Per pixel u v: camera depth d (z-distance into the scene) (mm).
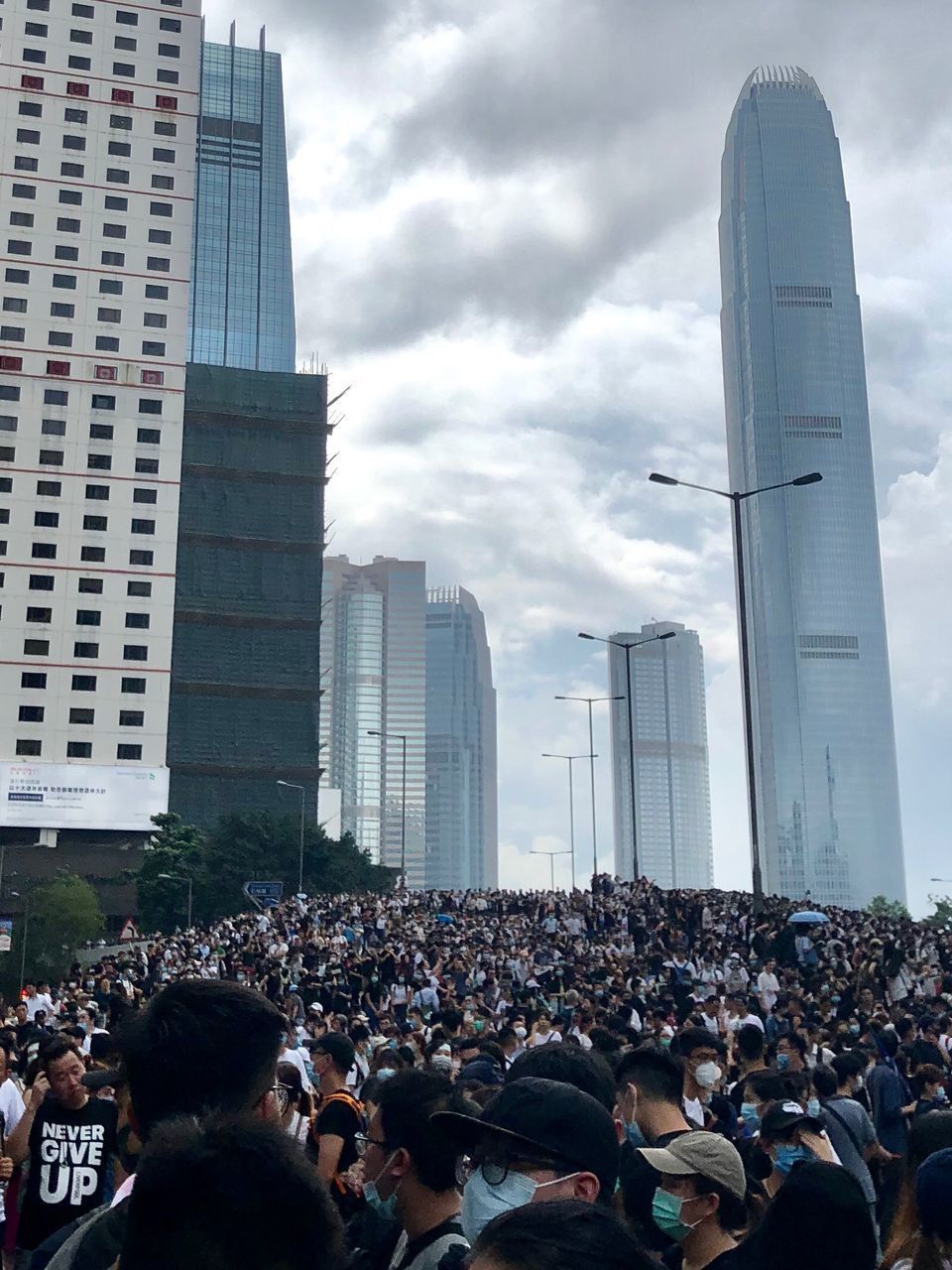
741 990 28344
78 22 123688
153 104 124625
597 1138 4098
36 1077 8289
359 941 47250
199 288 174875
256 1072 3662
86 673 115062
